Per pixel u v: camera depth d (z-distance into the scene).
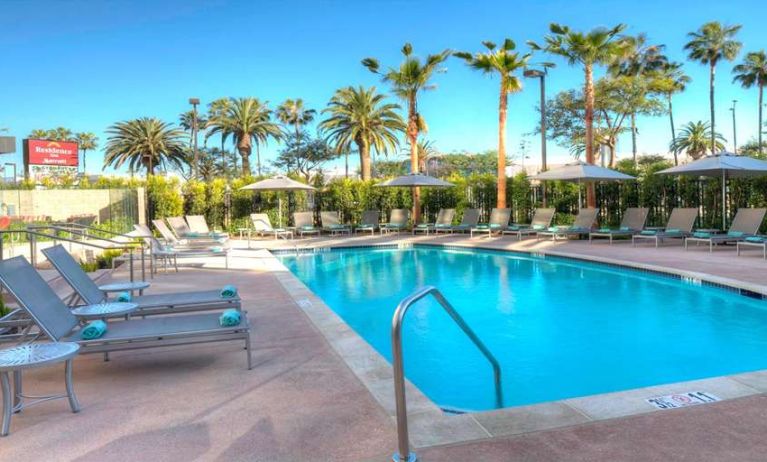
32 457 2.92
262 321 6.27
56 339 4.04
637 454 2.77
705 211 15.70
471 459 2.76
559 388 4.78
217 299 5.71
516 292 9.35
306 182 23.14
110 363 4.75
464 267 12.53
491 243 15.82
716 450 2.80
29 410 3.63
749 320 7.11
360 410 3.52
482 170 65.69
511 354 5.81
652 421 3.16
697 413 3.26
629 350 5.89
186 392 3.95
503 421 3.21
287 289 8.44
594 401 3.48
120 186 20.55
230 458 2.88
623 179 15.70
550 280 10.52
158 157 44.50
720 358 5.57
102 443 3.09
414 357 5.76
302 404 3.66
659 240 15.77
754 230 12.24
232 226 21.81
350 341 5.28
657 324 6.98
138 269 11.27
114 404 3.73
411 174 19.78
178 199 20.94
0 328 4.57
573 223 17.33
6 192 15.46
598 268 11.77
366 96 32.19
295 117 54.22
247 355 4.50
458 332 6.75
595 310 7.86
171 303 5.56
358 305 8.62
